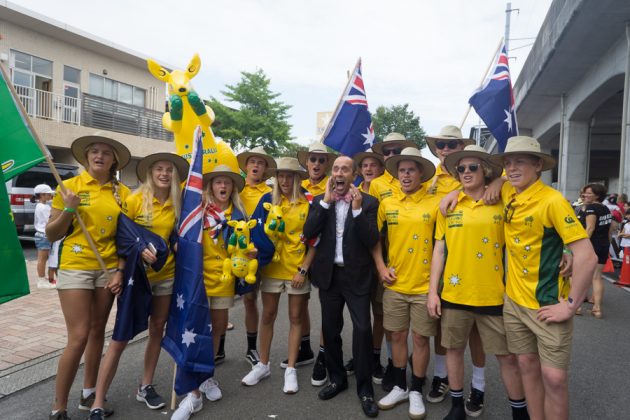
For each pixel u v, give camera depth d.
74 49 17.25
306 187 4.50
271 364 4.48
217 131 26.20
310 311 6.55
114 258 3.37
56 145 15.91
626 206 10.29
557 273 2.72
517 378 3.09
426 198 3.61
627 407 3.60
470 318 3.18
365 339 3.55
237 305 6.99
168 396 3.73
